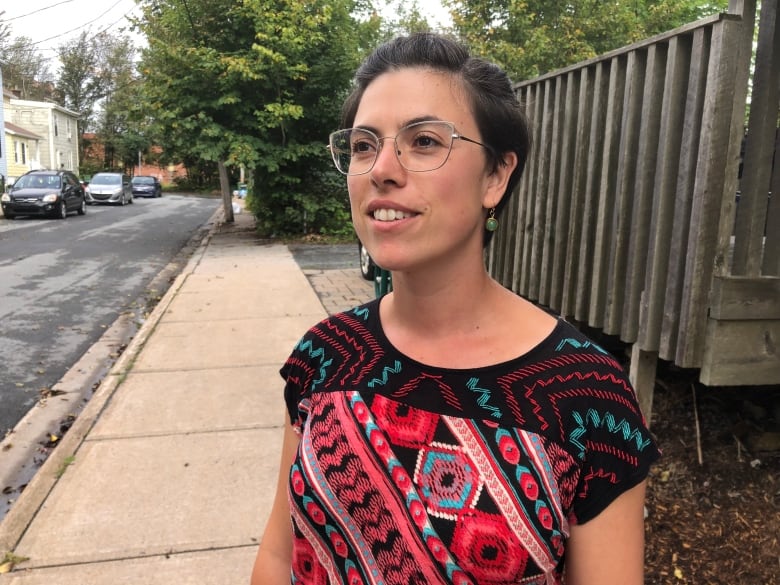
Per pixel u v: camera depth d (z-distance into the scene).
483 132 1.08
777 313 2.89
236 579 2.62
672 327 3.04
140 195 40.00
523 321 1.09
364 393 1.08
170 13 13.85
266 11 13.74
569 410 0.98
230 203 20.92
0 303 8.35
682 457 3.30
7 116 41.38
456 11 11.73
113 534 2.90
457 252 1.08
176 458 3.63
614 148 3.52
